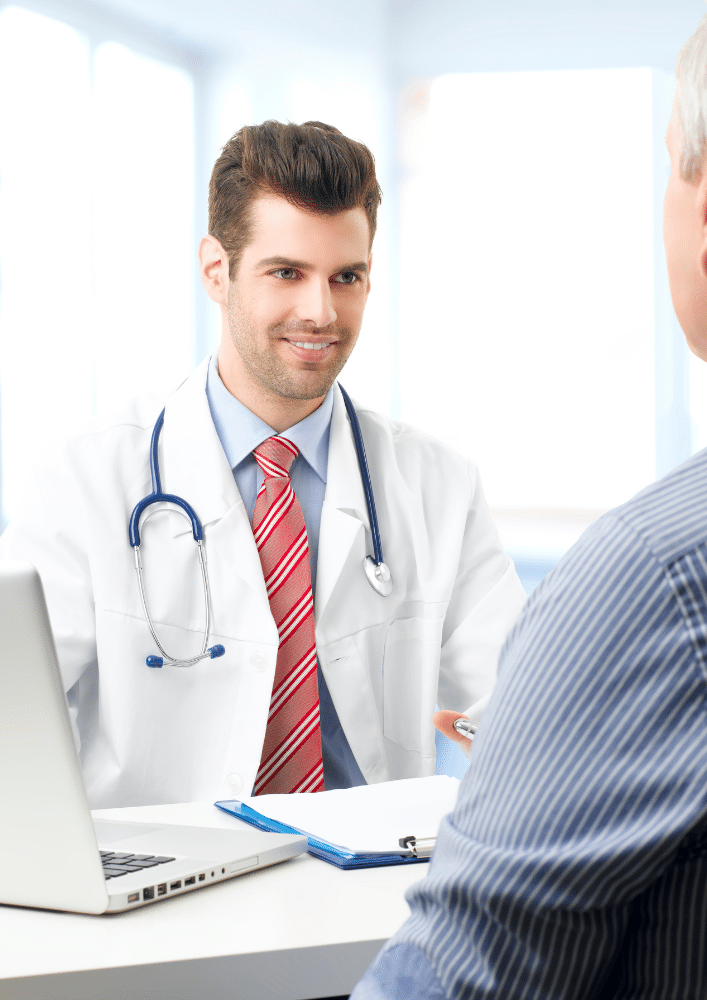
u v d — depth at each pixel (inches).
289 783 47.4
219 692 47.8
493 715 16.2
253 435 51.4
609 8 195.5
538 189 207.6
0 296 173.5
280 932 24.4
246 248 48.4
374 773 50.1
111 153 190.2
